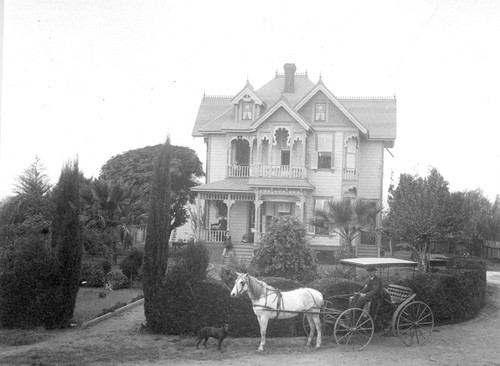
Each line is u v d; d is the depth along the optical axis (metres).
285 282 18.47
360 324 16.42
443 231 30.59
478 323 20.75
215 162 45.53
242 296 17.77
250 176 42.38
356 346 16.56
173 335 17.67
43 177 31.67
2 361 14.02
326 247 41.09
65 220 18.97
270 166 42.31
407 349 16.30
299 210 41.47
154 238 18.27
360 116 46.97
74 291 18.98
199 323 17.64
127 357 14.67
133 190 36.34
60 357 14.55
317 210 35.88
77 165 19.52
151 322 17.94
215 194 42.56
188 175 51.00
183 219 50.09
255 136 43.19
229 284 21.42
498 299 25.25
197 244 18.33
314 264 22.31
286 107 42.00
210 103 49.97
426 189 31.39
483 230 49.41
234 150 44.75
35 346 15.98
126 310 22.45
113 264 32.62
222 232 42.41
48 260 18.61
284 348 16.17
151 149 52.38
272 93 48.59
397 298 17.92
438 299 20.14
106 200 32.62
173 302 17.78
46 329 18.45
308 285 18.72
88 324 19.16
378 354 15.56
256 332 17.72
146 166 50.38
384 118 46.44
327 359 14.83
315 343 16.78
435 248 41.69
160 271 18.20
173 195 48.84
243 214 44.50
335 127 42.91
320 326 16.44
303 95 47.44
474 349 16.38
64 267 18.75
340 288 18.30
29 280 18.44
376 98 49.12
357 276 23.22
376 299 17.69
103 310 21.17
